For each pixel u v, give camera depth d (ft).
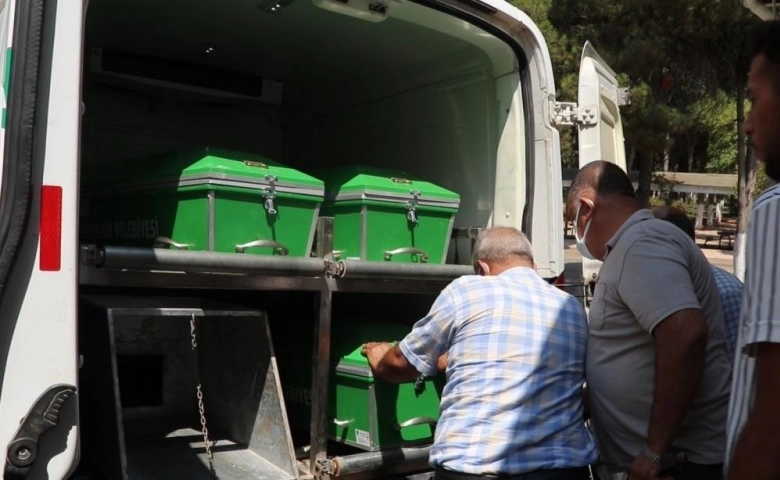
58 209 6.00
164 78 12.91
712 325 7.07
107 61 12.33
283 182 8.43
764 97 4.75
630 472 6.63
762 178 49.26
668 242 6.82
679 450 7.00
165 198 8.68
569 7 38.32
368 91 12.50
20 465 5.74
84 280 7.03
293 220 8.60
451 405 7.41
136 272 7.32
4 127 5.99
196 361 9.50
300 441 9.59
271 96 13.92
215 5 10.31
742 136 39.99
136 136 13.12
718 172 94.22
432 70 11.22
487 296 7.57
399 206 9.23
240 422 9.07
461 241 10.55
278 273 8.10
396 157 12.03
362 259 9.01
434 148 11.36
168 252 7.38
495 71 10.34
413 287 9.19
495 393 7.17
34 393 5.86
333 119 13.43
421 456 8.72
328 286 8.50
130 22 11.03
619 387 7.00
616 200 7.53
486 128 10.56
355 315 10.73
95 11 10.61
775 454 4.24
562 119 10.09
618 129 12.56
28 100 5.88
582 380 7.52
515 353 7.27
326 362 8.50
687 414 6.89
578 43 37.78
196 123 13.75
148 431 9.57
